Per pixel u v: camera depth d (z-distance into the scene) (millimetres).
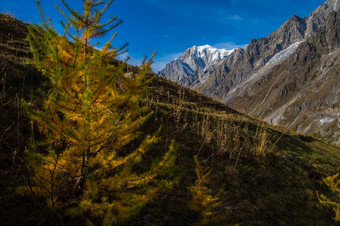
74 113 2309
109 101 2441
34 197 2551
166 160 2797
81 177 2857
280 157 7633
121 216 2398
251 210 4438
